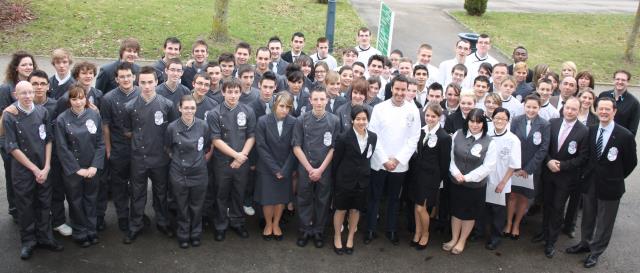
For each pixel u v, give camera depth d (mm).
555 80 7387
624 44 17766
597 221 5961
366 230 6336
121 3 16250
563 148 6043
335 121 5988
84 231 5887
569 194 6180
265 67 7105
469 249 6309
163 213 6137
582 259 6207
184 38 14430
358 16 18422
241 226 6320
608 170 5707
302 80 6594
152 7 16312
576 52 16672
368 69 7484
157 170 5879
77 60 12703
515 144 5988
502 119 5926
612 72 15219
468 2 19922
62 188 5883
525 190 6367
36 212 5656
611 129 5684
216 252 5945
